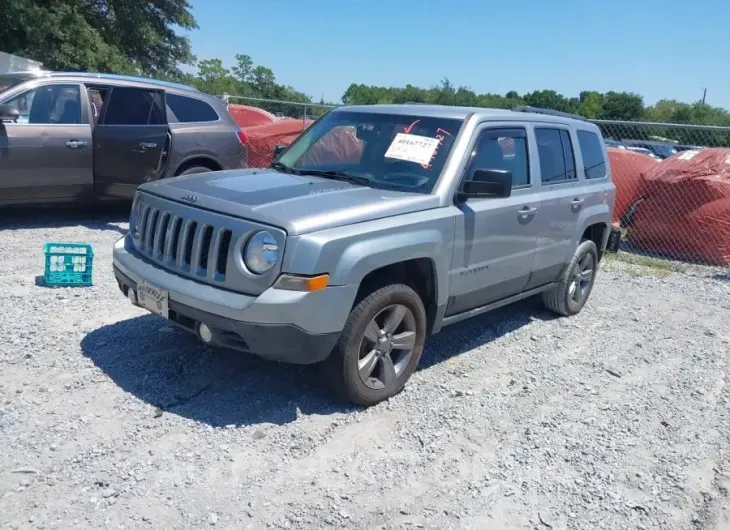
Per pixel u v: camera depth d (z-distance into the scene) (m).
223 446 3.82
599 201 6.72
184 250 4.14
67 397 4.21
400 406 4.51
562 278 6.50
